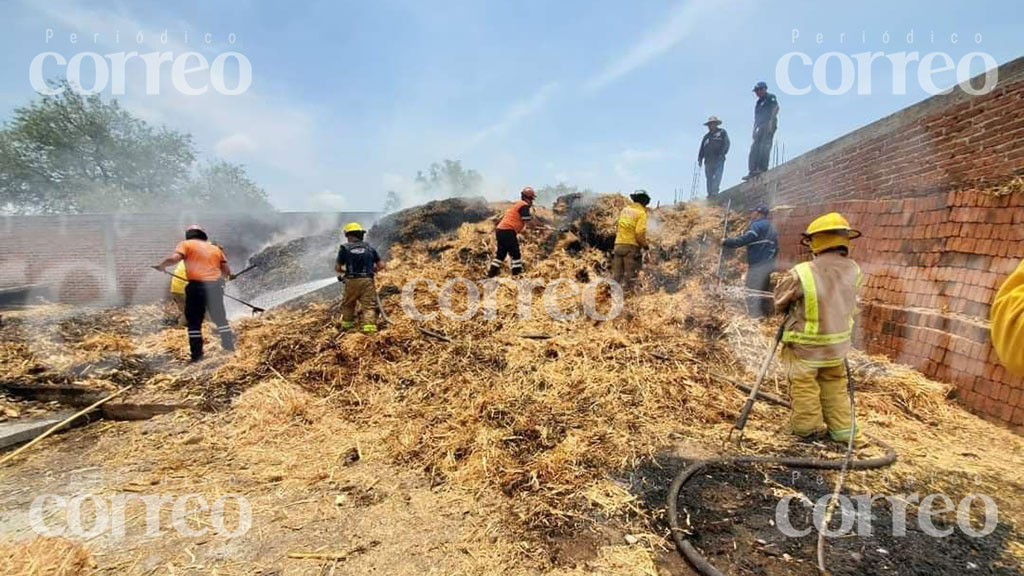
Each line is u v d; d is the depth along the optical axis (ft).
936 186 14.92
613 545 6.97
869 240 15.97
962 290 12.21
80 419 12.51
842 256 9.96
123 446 10.97
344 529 7.57
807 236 10.28
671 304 18.47
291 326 18.83
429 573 6.49
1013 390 10.32
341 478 9.24
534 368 13.87
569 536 7.20
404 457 9.96
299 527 7.63
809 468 8.99
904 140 16.24
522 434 10.46
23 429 11.35
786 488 8.29
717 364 14.28
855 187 18.58
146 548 7.11
